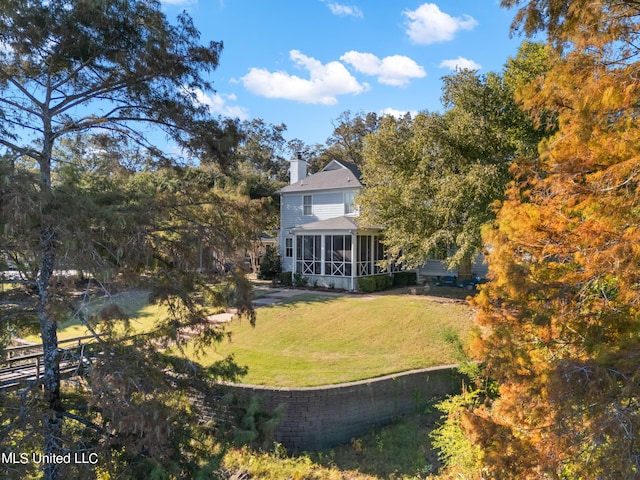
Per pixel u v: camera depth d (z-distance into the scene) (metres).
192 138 5.71
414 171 15.16
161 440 4.12
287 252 23.92
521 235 4.43
